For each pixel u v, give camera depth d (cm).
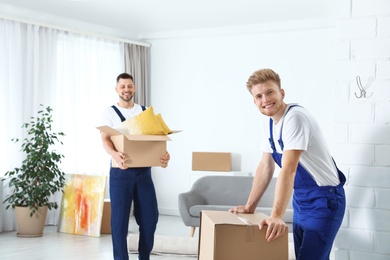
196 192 645
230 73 823
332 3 684
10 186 644
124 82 450
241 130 815
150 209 439
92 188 670
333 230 261
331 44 755
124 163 414
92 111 785
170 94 865
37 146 662
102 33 805
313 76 767
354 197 327
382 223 320
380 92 321
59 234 663
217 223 219
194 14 769
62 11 724
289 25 767
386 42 320
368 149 323
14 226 686
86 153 773
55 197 725
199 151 842
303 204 266
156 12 764
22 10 691
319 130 259
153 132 419
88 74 777
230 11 748
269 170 278
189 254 532
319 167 259
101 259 516
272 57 793
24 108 693
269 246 221
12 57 677
